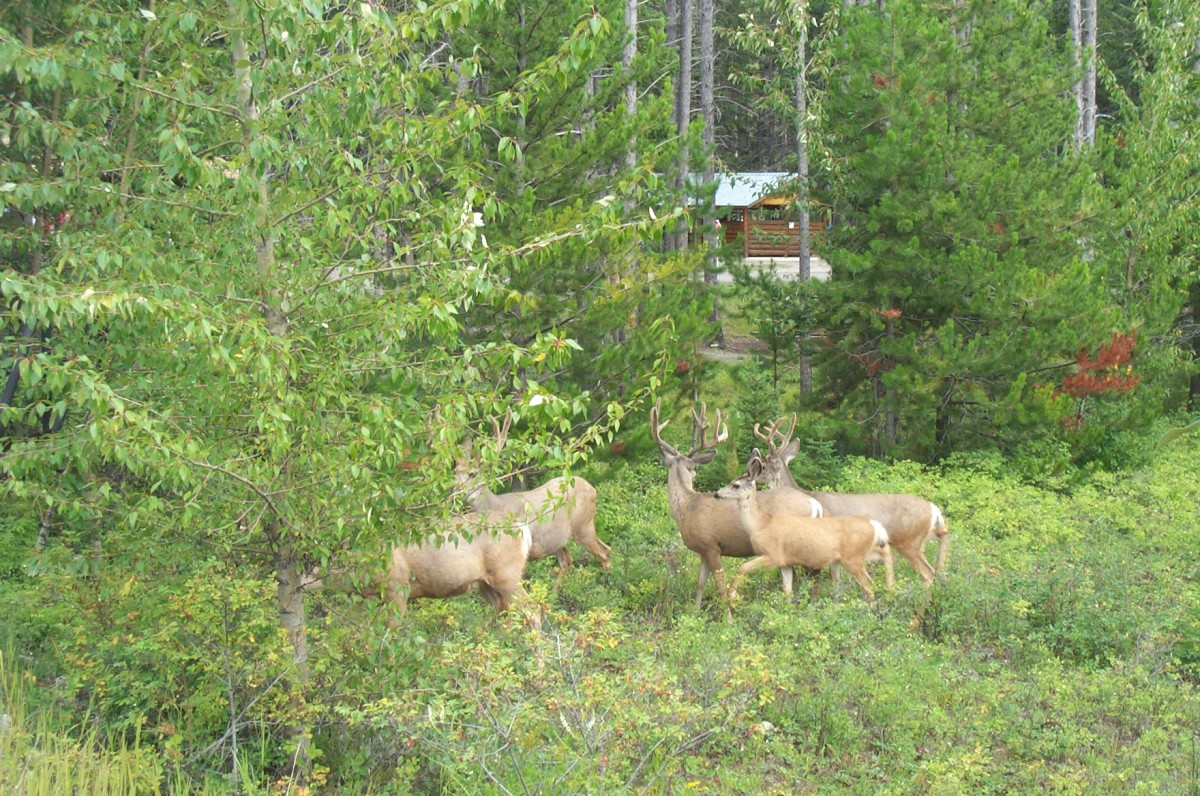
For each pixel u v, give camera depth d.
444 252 6.72
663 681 6.56
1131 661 8.84
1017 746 7.53
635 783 6.74
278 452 6.08
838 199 18.08
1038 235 17.25
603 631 6.93
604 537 13.64
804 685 8.20
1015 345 16.06
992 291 16.39
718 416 12.07
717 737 7.40
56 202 6.74
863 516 11.09
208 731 7.12
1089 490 14.95
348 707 6.82
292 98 7.11
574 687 6.33
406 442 6.58
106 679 6.97
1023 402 16.17
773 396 16.33
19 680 7.61
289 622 7.24
